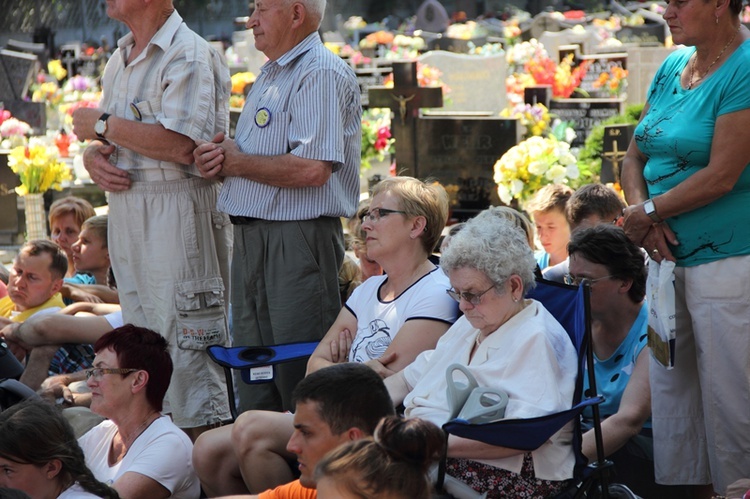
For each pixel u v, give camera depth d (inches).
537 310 367.2
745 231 397.4
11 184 1144.2
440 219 444.8
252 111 497.7
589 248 432.1
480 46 2293.3
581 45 1772.9
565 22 2561.5
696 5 397.7
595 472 344.5
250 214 484.7
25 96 1742.1
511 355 354.0
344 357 449.7
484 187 1063.0
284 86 484.4
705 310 403.9
